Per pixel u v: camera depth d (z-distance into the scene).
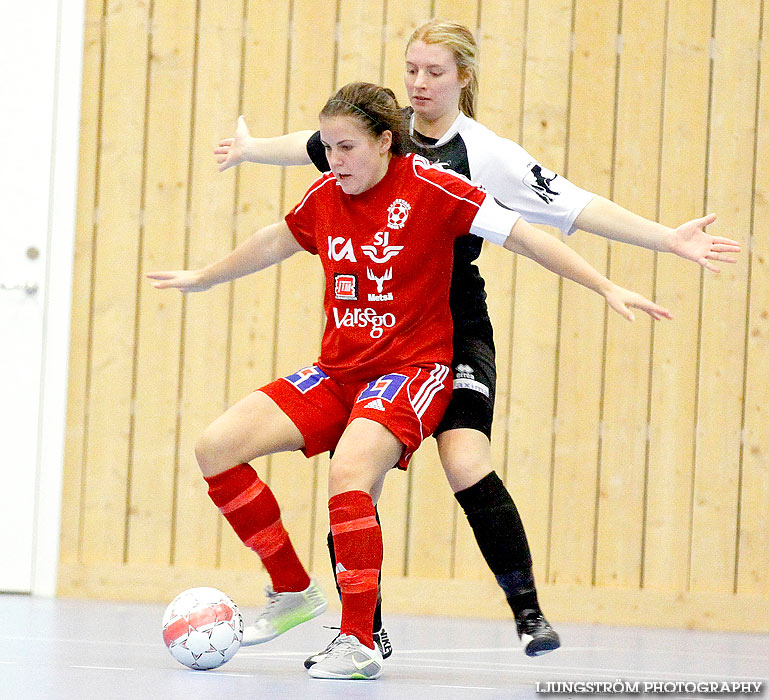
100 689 9.09
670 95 20.30
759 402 20.14
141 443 20.20
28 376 20.25
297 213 11.27
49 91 20.42
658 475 20.06
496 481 10.83
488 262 20.17
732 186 20.30
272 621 11.14
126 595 19.97
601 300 20.11
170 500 20.11
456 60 11.15
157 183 20.39
